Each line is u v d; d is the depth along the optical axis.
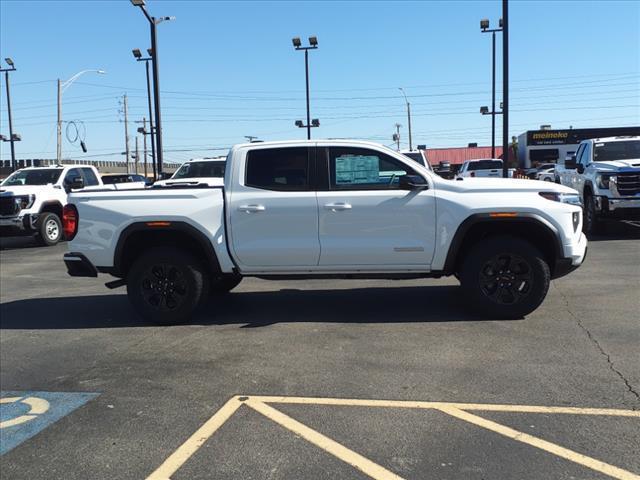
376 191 6.17
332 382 4.57
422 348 5.32
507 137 17.45
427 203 6.09
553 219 5.98
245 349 5.48
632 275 8.45
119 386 4.66
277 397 4.31
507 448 3.44
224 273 6.42
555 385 4.36
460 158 61.25
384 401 4.17
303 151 6.32
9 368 5.21
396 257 6.17
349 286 8.33
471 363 4.88
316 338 5.75
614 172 12.27
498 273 6.12
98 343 5.91
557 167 17.59
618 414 3.84
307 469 3.28
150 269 6.42
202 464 3.37
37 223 15.45
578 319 6.12
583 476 3.12
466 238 6.31
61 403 4.36
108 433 3.82
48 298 8.45
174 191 6.40
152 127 27.52
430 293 7.66
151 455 3.51
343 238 6.19
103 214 6.41
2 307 7.87
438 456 3.37
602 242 12.05
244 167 6.37
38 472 3.36
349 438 3.63
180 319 6.45
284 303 7.37
